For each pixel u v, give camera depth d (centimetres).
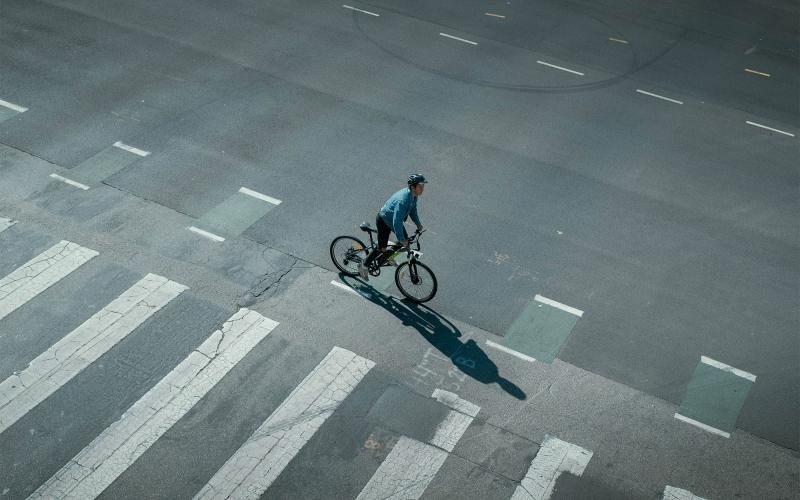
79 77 1864
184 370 1173
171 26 2114
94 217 1455
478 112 1872
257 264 1377
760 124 1938
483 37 2203
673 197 1645
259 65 1975
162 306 1276
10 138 1642
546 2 2428
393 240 1445
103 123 1714
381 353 1224
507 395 1173
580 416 1152
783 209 1641
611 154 1766
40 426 1079
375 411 1133
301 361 1202
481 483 1051
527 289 1370
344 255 1352
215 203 1511
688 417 1165
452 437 1105
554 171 1688
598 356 1253
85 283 1310
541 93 1973
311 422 1111
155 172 1582
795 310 1381
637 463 1093
